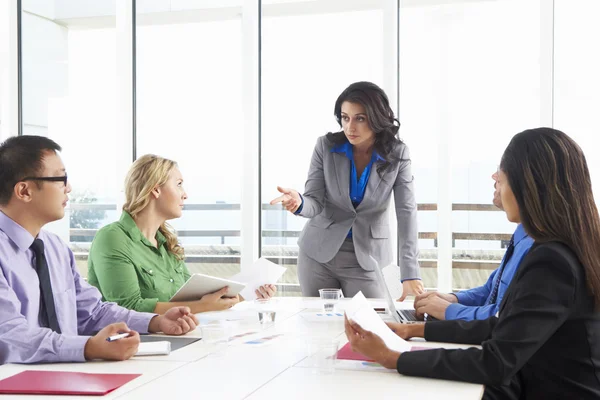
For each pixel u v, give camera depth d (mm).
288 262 4809
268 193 4820
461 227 4445
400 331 2115
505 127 4340
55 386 1554
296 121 4758
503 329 1624
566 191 1666
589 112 4188
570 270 1609
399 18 4492
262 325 2445
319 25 4684
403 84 4508
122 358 1846
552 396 1651
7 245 2088
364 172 3393
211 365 1800
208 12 4945
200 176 5004
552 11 4211
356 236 3436
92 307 2402
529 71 4285
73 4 5203
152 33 5059
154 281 2896
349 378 1655
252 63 4770
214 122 4969
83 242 5242
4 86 5234
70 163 5242
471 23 4367
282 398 1475
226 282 2695
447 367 1631
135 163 2967
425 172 4484
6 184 2092
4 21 5215
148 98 5094
